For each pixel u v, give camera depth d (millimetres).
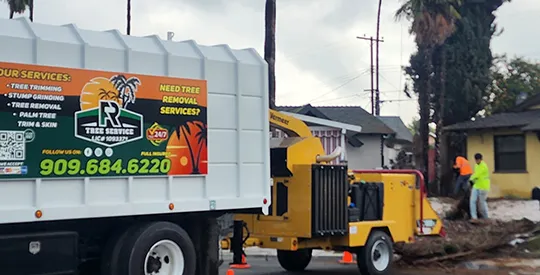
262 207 10141
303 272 12977
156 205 8898
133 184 8711
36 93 7910
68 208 8102
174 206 9070
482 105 31141
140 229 8898
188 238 9359
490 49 31359
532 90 40094
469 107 31016
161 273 9148
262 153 10188
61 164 8070
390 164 41156
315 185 11352
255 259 14930
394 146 49062
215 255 9906
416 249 13562
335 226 11594
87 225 8820
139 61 8859
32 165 7840
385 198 12531
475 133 27594
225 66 9773
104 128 8445
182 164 9188
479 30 30859
